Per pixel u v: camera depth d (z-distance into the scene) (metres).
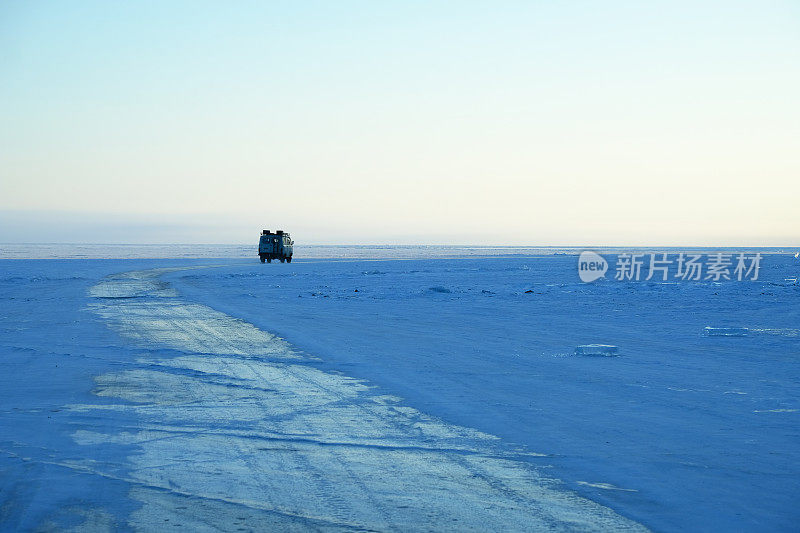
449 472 7.97
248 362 16.34
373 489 7.34
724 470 8.02
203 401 11.97
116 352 17.75
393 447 9.05
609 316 28.34
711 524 6.37
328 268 80.38
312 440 9.40
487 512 6.64
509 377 14.41
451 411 11.21
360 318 27.36
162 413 11.02
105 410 11.22
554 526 6.29
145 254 160.62
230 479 7.65
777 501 6.98
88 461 8.31
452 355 17.55
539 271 74.75
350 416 10.85
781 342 20.14
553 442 9.29
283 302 35.28
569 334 22.22
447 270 76.44
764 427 10.10
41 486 7.32
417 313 29.59
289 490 7.29
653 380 14.05
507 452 8.81
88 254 158.00
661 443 9.23
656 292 42.91
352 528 6.21
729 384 13.59
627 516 6.56
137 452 8.74
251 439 9.44
